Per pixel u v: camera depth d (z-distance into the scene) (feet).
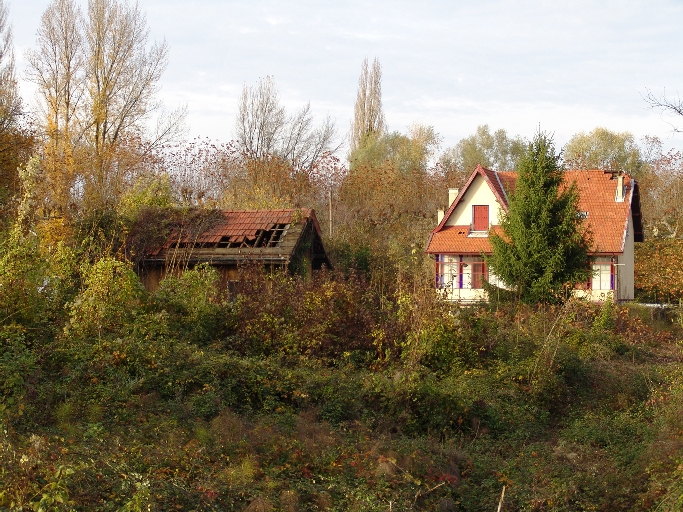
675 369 47.75
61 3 124.26
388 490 30.07
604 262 113.50
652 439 37.47
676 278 108.68
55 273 54.54
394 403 43.21
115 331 48.24
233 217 83.87
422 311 54.60
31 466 23.65
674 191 156.25
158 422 34.81
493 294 84.12
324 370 48.24
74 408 34.81
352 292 57.77
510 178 129.18
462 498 32.27
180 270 76.13
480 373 51.60
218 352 49.93
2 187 90.38
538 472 34.88
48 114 123.75
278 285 59.26
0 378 35.29
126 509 23.31
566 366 53.78
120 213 81.00
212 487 27.17
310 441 34.96
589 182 125.90
